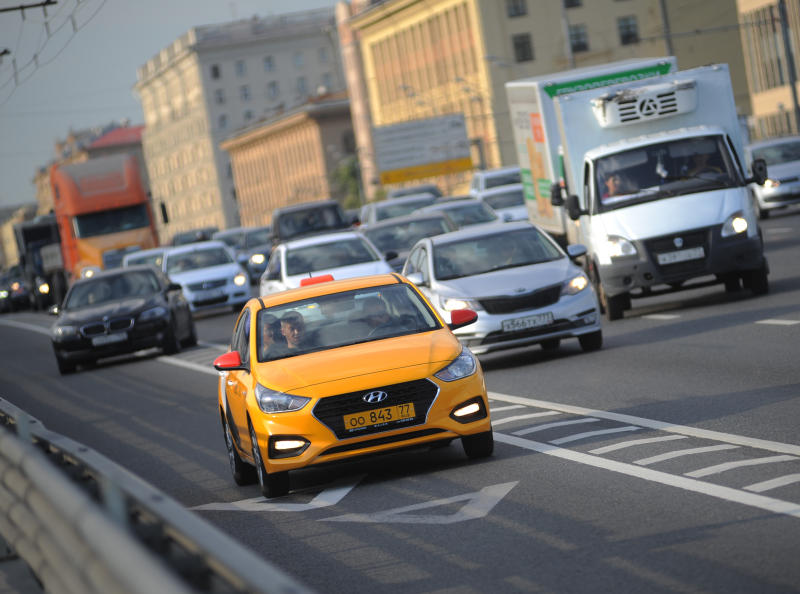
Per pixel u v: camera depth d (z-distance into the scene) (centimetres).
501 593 1188
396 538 1491
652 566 1210
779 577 1118
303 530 1619
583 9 17538
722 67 4159
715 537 1291
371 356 1898
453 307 3189
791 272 4350
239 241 10875
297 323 2034
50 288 10331
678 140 3856
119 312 4825
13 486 1264
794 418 1938
